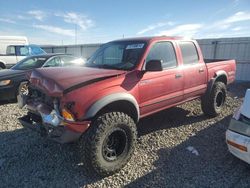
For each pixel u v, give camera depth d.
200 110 6.12
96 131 3.11
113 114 3.30
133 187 3.10
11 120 5.52
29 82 3.88
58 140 3.13
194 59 5.05
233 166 3.53
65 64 8.14
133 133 3.50
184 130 4.88
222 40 11.85
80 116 3.04
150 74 3.93
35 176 3.33
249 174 3.33
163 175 3.34
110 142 3.34
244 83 10.74
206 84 5.32
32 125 3.53
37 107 3.44
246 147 3.06
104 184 3.16
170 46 4.54
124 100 3.46
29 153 3.95
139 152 3.98
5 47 14.82
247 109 3.28
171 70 4.35
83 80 3.22
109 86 3.34
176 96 4.51
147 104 3.93
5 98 6.82
